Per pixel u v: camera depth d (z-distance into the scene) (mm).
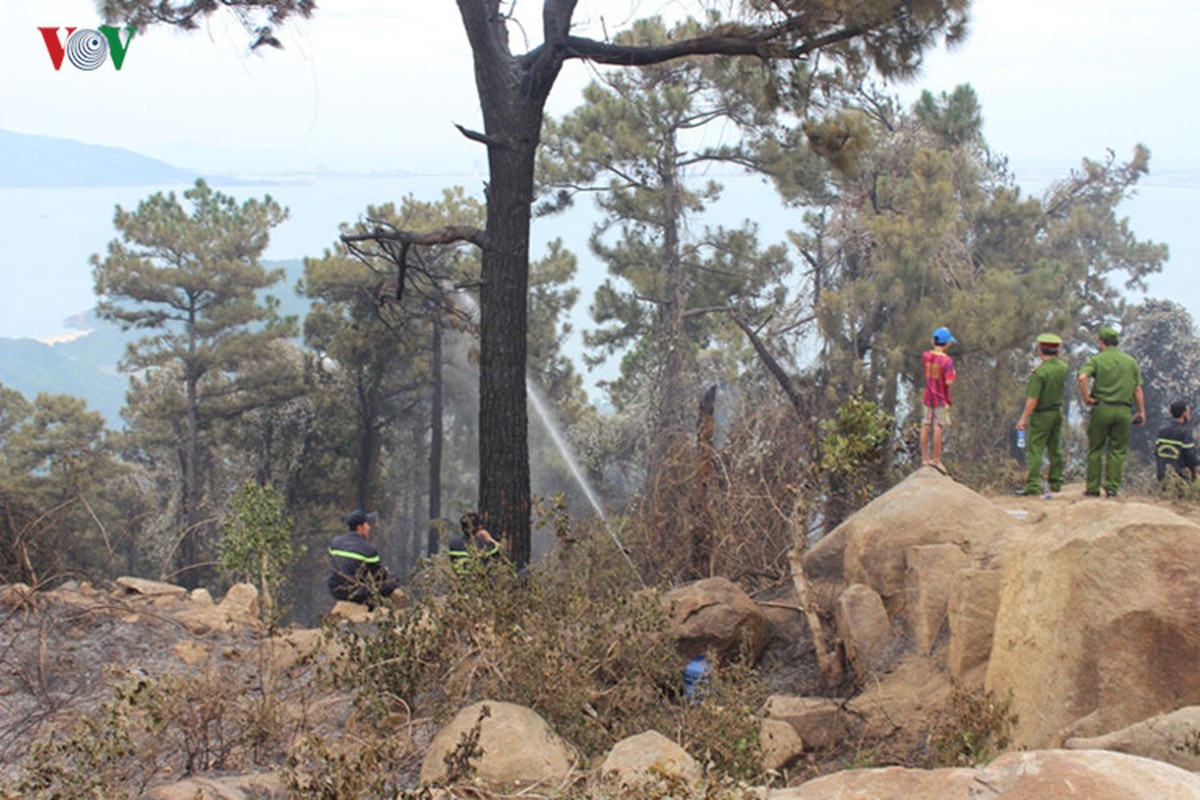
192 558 39406
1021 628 6059
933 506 8414
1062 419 11672
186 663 8195
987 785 3572
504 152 12602
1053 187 42406
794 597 9672
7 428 52125
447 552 9242
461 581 7754
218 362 43031
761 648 8922
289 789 4746
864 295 21031
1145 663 5242
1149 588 5340
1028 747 5516
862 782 3867
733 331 34625
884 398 20828
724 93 27000
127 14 11992
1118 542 5512
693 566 11969
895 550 8258
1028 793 3434
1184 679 5188
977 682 6793
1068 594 5691
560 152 31422
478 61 12617
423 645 7129
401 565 50812
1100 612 5414
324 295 39469
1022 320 20641
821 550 9406
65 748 5160
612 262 33844
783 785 6203
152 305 46125
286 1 12469
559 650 6867
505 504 12539
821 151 12453
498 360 12586
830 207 28188
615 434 38938
